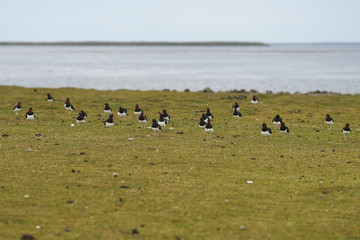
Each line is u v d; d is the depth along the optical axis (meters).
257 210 17.38
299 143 30.70
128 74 122.62
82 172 21.67
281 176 22.19
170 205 17.50
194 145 29.05
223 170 23.00
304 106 50.41
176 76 116.62
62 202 17.44
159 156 25.50
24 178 20.38
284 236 14.85
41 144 27.98
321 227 15.73
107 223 15.52
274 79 109.81
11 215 15.91
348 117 43.50
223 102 51.94
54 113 42.16
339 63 190.88
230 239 14.45
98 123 37.28
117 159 24.52
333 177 22.11
